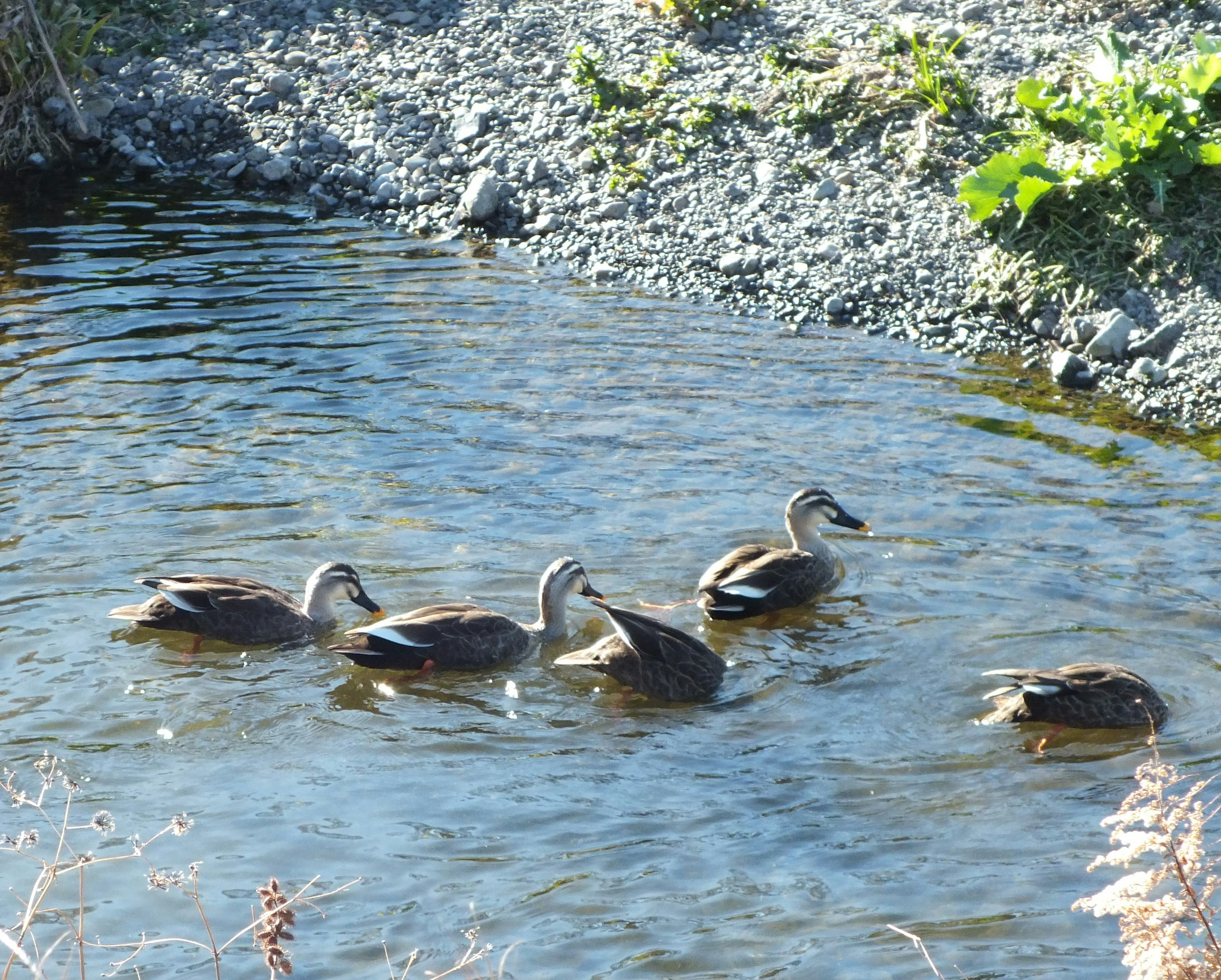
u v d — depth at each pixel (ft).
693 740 29.94
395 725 30.35
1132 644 33.14
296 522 38.24
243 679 32.04
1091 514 39.17
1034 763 28.96
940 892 24.86
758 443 43.16
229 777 28.25
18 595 34.35
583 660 32.30
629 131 62.90
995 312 52.01
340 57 70.85
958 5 67.82
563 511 39.17
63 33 67.82
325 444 42.55
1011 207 54.54
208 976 22.88
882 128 60.70
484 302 53.26
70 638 32.89
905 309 52.39
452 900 24.70
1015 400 46.39
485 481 40.57
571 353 49.14
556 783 28.25
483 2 74.18
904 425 44.52
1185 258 51.19
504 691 32.09
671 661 31.53
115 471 40.52
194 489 39.68
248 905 24.53
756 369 48.21
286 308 52.47
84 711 30.27
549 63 68.08
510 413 44.78
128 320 51.19
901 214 56.75
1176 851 19.51
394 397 45.70
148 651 32.99
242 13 75.20
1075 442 43.55
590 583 36.06
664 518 38.96
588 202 60.08
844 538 38.32
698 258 56.24
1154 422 44.98
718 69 66.08
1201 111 53.78
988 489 40.65
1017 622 34.24
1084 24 64.80
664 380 47.29
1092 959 22.99
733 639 34.17
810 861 25.81
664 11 70.28
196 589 32.83
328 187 63.77
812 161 60.13
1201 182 53.16
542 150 63.10
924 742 29.84
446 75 68.74
